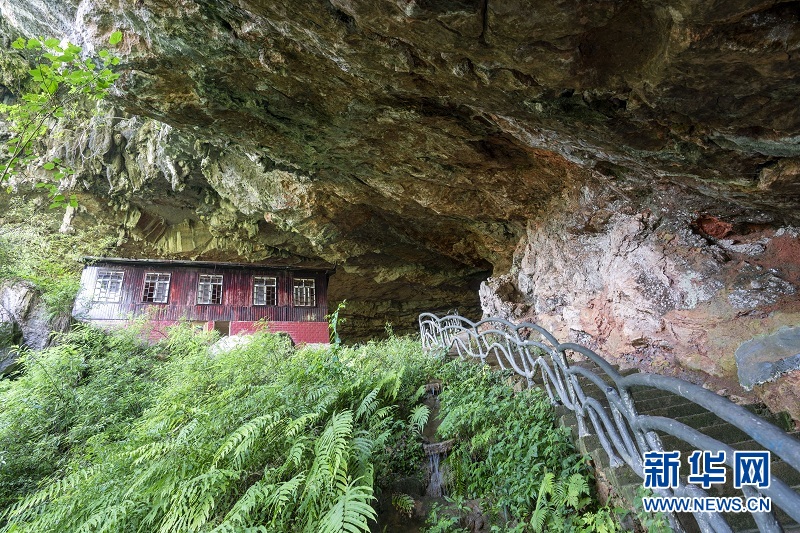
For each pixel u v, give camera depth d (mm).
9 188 5355
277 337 6906
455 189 8891
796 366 4492
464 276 18219
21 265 12016
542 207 8836
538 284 8906
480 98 3891
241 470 3697
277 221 12844
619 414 3037
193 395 5605
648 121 3516
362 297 19828
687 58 2551
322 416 4762
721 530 2102
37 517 4113
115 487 3900
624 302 6648
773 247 5566
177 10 4469
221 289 13930
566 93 3424
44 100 4816
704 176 4262
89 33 5312
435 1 2584
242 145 7824
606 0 2406
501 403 4688
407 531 4062
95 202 13758
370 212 12844
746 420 1840
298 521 3473
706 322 5578
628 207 6879
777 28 2229
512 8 2516
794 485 3248
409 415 5492
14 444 5961
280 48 4641
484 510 3959
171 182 13039
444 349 7789
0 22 10945
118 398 7039
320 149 7293
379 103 5520
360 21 3041
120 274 12953
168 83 5785
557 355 4230
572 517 3275
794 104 2768
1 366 9430
